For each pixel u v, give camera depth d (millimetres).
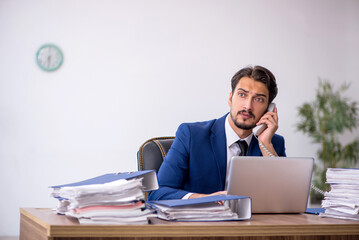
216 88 5352
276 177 1617
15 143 4816
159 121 5195
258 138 2299
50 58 4910
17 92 4844
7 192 4773
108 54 5082
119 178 1414
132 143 5105
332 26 5707
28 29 4887
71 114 4965
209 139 2223
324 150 5570
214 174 2174
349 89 5703
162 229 1142
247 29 5469
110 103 5070
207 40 5352
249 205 1352
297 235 1243
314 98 5625
